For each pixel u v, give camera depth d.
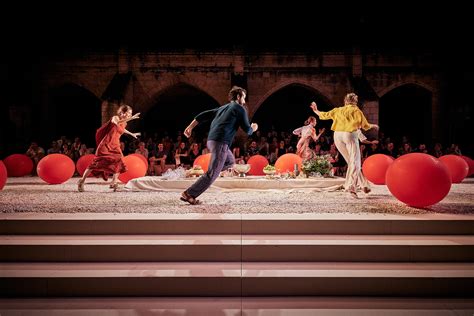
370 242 4.16
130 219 4.52
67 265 4.01
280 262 4.10
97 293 3.69
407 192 5.21
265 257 4.11
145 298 3.67
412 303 3.57
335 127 6.71
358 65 19.73
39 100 20.31
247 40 20.62
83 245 4.10
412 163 5.22
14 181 10.45
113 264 4.03
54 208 5.26
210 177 5.48
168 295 3.70
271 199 6.26
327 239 4.29
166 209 5.20
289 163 9.52
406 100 22.47
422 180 5.07
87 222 4.50
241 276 3.70
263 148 16.06
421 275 3.71
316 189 7.57
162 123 23.95
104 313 3.38
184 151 16.42
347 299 3.64
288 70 20.08
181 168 8.45
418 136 22.38
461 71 19.62
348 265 4.00
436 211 5.11
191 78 20.22
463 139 19.75
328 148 16.72
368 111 18.12
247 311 3.41
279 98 23.61
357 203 5.79
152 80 20.22
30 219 4.49
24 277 3.67
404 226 4.51
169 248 4.11
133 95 20.25
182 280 3.70
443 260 4.09
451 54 19.72
